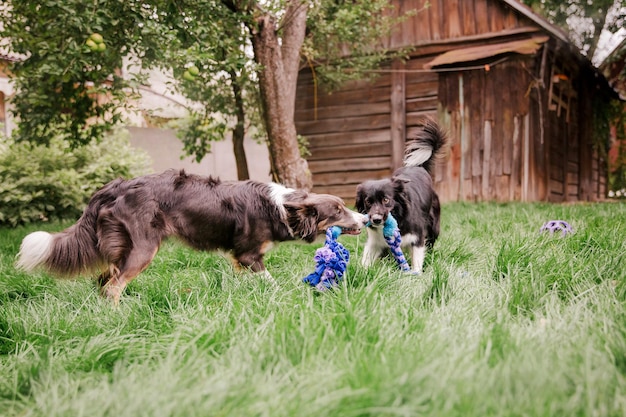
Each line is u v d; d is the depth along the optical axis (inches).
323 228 177.9
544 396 69.9
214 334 103.7
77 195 442.0
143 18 255.4
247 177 452.8
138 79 286.8
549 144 517.0
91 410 76.2
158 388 79.7
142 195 157.8
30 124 329.7
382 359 83.5
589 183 686.5
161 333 119.3
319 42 441.4
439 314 109.5
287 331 97.6
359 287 131.8
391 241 176.9
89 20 237.1
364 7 418.0
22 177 421.7
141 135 624.1
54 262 153.6
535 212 310.2
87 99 333.4
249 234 170.4
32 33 307.3
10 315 131.6
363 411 70.1
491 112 483.8
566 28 832.3
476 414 67.6
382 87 526.9
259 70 343.0
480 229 246.7
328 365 86.0
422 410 70.1
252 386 79.0
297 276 159.0
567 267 141.6
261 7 345.7
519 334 93.9
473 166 490.6
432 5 510.6
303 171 372.8
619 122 796.0
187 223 162.7
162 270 189.5
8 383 93.7
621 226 217.3
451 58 445.7
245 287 149.6
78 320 129.0
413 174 208.7
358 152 538.0
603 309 108.5
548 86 497.4
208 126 462.3
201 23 280.5
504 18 485.4
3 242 281.4
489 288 132.5
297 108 559.5
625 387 74.2
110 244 153.3
